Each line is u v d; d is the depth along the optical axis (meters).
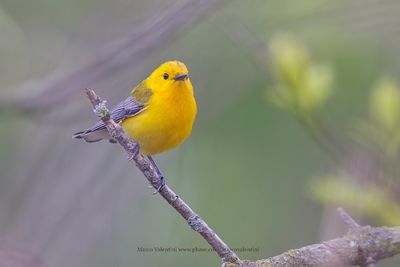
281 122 12.63
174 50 13.78
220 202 12.51
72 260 12.12
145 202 13.03
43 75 13.80
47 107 11.85
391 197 5.18
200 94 13.33
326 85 5.77
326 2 12.28
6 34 13.49
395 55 11.83
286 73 5.76
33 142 13.81
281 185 12.54
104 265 12.30
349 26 11.91
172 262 12.67
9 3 14.20
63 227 12.41
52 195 12.81
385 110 5.31
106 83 13.70
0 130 14.10
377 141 5.34
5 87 13.42
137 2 13.98
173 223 12.89
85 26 14.13
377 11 11.66
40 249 11.95
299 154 12.56
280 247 12.27
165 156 12.98
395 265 9.06
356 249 5.95
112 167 13.10
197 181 12.70
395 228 6.07
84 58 12.80
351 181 5.35
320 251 6.05
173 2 11.20
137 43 11.21
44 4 14.34
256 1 12.81
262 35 12.52
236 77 13.36
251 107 12.88
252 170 12.63
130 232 12.67
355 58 12.10
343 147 5.75
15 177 13.57
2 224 12.53
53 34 14.21
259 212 12.45
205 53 13.66
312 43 12.24
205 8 10.62
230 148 12.80
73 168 13.09
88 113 12.42
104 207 12.77
